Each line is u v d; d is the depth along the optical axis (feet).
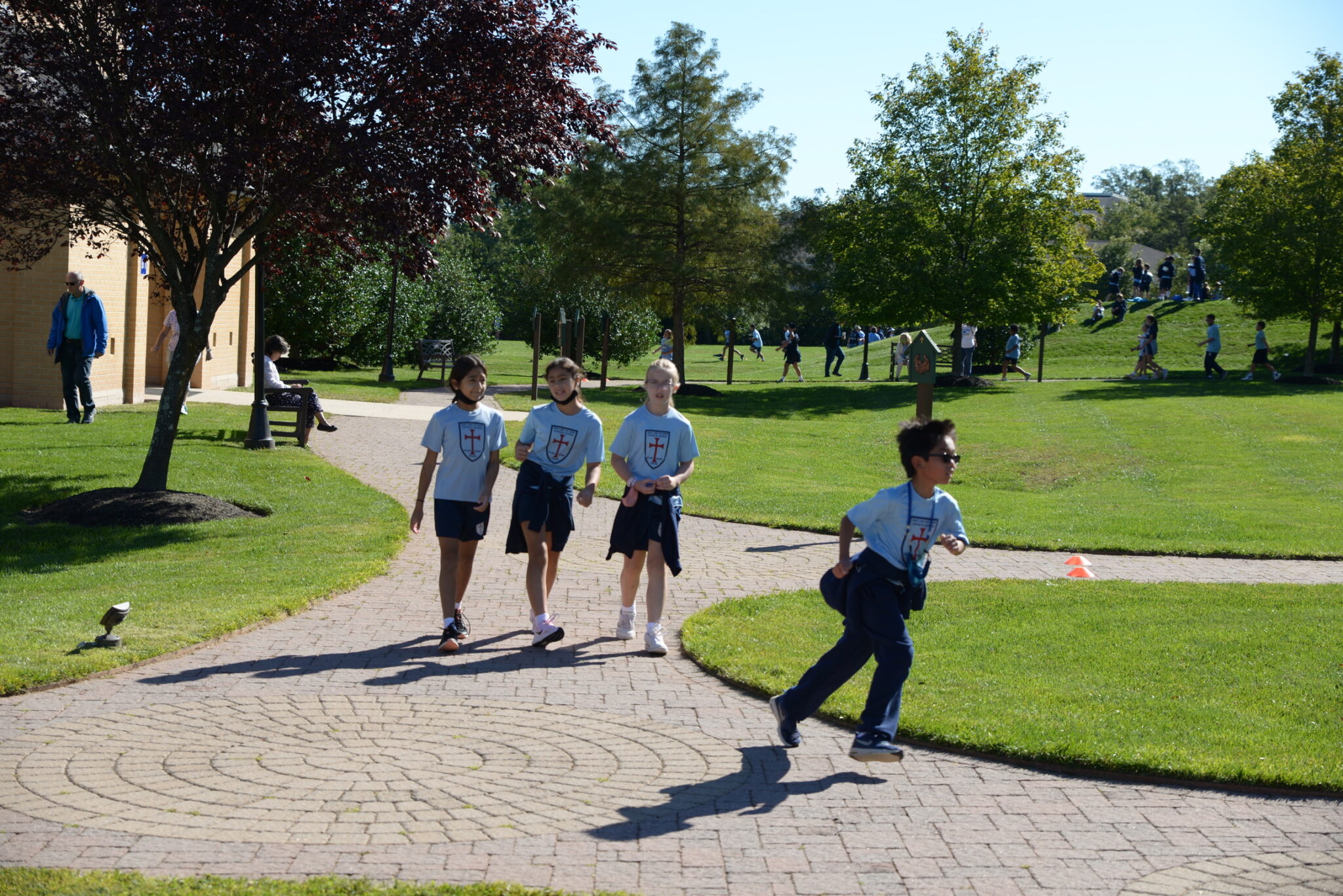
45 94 37.06
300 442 56.18
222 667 22.68
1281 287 106.83
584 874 13.87
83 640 23.54
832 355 136.98
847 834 15.33
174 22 34.71
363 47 36.94
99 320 56.65
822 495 51.34
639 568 25.59
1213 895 13.71
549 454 25.16
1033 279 107.14
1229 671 23.67
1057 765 18.06
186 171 38.63
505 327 188.85
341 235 42.57
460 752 18.29
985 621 28.02
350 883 13.17
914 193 108.78
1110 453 66.13
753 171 105.60
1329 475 58.65
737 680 22.43
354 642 24.82
